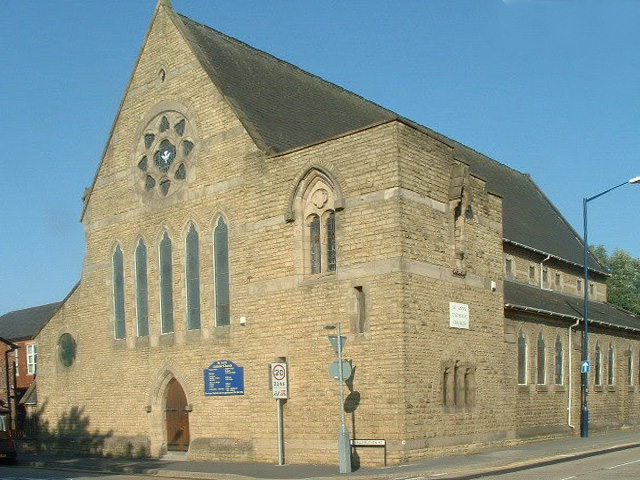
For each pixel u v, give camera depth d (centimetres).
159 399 3331
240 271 3006
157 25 3516
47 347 3891
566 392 3741
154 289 3388
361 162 2653
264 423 2853
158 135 3450
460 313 2800
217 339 3075
